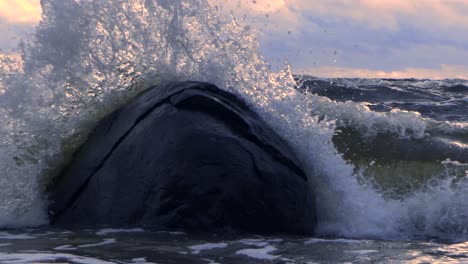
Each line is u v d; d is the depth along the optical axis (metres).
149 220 16.56
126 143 18.02
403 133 24.12
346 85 46.12
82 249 14.03
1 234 16.30
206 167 16.47
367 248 15.04
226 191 16.36
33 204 18.97
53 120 20.22
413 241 16.56
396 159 22.42
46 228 17.30
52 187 19.44
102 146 18.94
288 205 17.00
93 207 17.64
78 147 20.11
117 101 20.73
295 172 17.91
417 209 19.33
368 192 19.84
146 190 16.81
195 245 14.71
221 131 17.14
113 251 13.84
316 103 25.67
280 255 14.00
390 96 42.34
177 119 17.30
